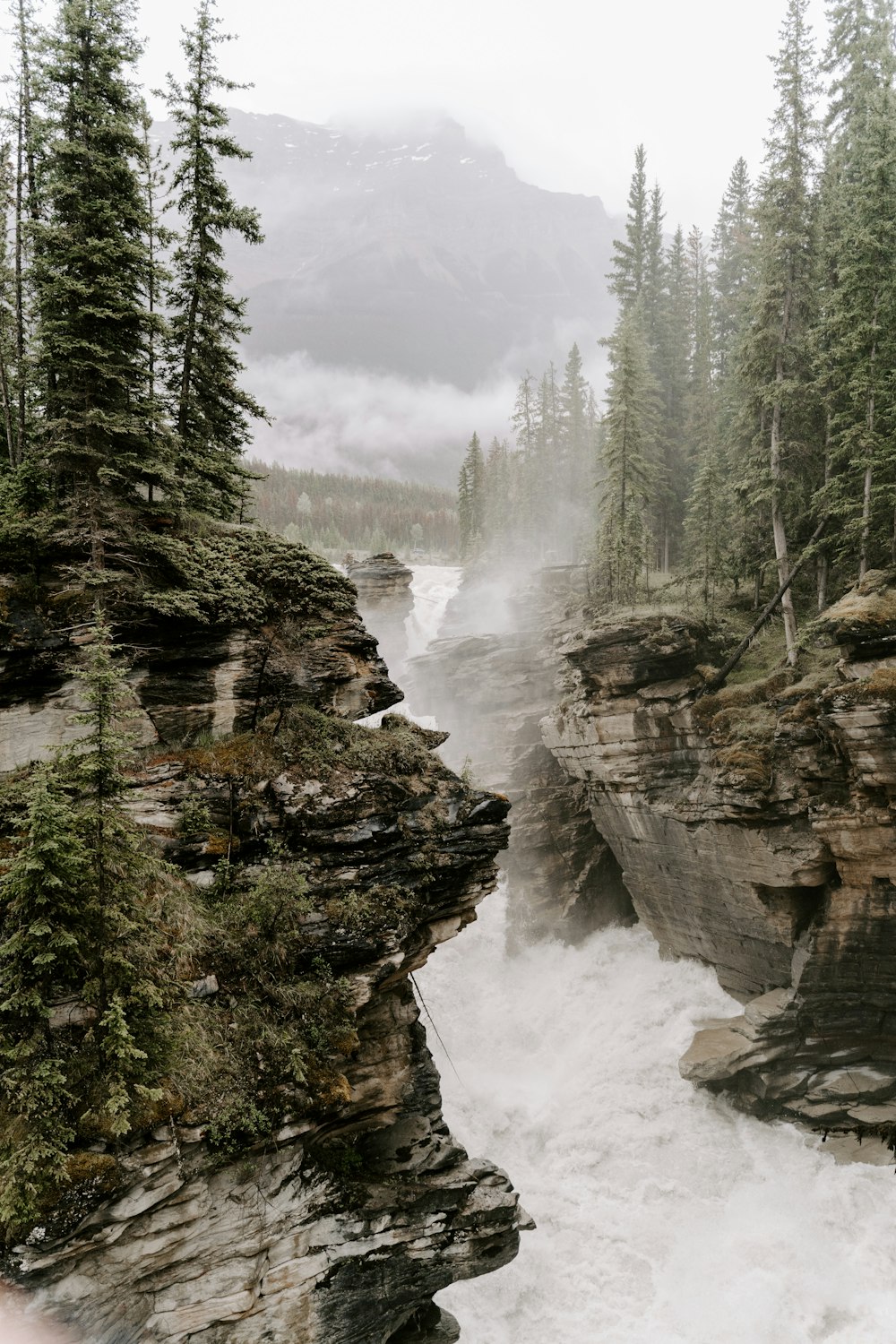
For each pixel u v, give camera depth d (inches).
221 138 954.7
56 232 753.0
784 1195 1104.8
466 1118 1307.8
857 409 1277.1
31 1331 556.4
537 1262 1051.9
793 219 1336.1
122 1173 583.8
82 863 611.8
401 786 848.9
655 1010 1422.2
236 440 1050.1
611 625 1439.5
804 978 1152.8
